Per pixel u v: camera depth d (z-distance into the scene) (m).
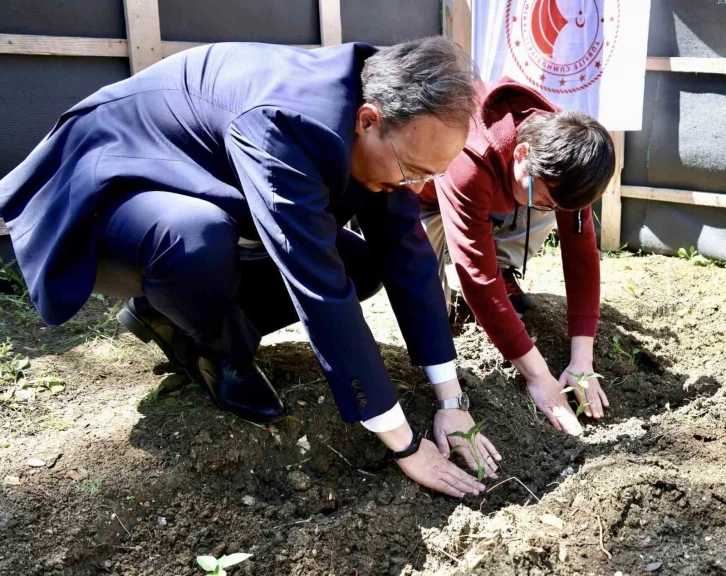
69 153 1.83
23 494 1.71
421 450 1.88
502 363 2.51
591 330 2.42
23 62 3.02
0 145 3.03
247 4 3.56
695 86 3.57
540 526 1.83
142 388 2.20
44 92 3.09
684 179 3.73
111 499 1.76
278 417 2.01
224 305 1.83
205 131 1.69
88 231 1.75
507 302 2.22
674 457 2.12
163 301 1.78
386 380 1.70
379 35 4.11
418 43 1.50
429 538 1.81
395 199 1.90
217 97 1.66
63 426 1.98
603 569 1.72
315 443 2.08
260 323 2.25
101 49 3.16
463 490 1.91
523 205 2.37
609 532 1.83
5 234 3.04
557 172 1.90
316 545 1.77
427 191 2.57
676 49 3.60
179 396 2.12
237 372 1.98
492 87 2.16
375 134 1.51
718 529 1.86
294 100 1.50
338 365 1.62
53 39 3.03
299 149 1.49
